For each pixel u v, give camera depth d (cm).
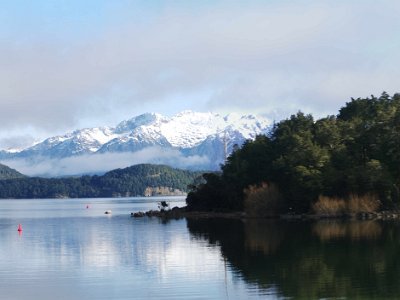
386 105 18512
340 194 15938
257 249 9019
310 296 5578
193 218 18762
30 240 11744
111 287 6341
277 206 17138
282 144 18375
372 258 7650
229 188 19638
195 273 7031
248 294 5750
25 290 6297
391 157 15775
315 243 9431
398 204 15575
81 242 11112
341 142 17300
